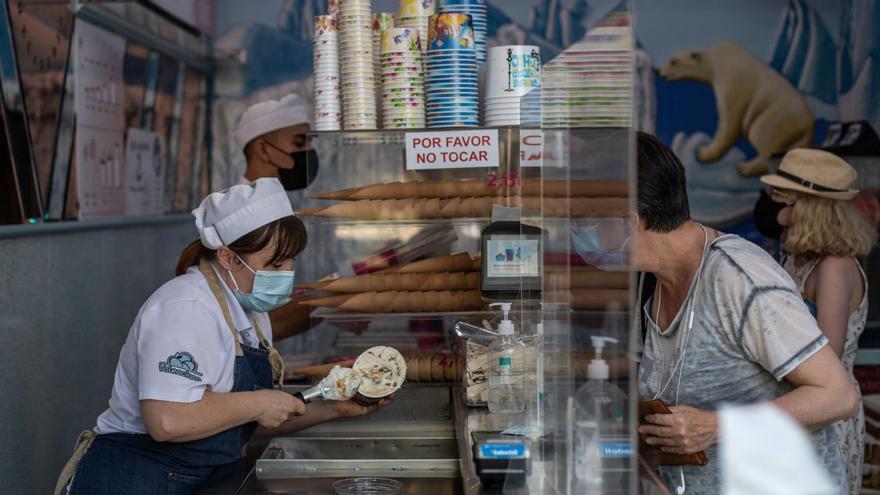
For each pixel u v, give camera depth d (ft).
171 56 14.79
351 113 8.36
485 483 5.67
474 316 8.51
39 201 10.30
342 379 7.62
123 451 7.11
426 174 8.52
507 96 8.13
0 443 9.05
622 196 3.65
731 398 6.50
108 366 12.42
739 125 15.79
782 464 5.64
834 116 15.64
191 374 6.76
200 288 7.15
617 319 3.75
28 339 9.78
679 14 15.71
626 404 3.74
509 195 8.31
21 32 9.96
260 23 15.97
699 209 15.89
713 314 6.37
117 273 12.76
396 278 8.55
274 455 7.33
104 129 12.40
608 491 3.93
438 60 8.16
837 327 9.70
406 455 7.31
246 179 16.08
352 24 8.28
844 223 9.72
